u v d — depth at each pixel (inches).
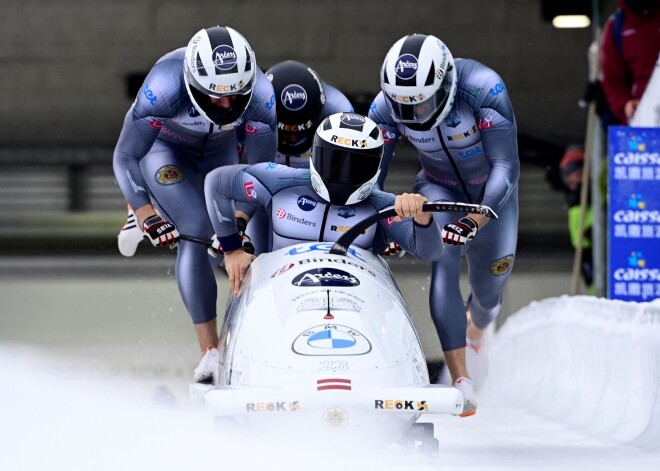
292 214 869.2
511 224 1114.7
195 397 909.8
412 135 1031.6
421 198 807.7
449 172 1059.9
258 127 1041.5
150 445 806.5
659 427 920.3
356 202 865.5
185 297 1037.2
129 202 995.3
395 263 2289.6
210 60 943.0
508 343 1445.6
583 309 1205.1
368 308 775.7
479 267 1139.3
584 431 1054.4
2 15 2945.4
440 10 2785.4
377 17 2815.0
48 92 2977.4
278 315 769.6
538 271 2449.6
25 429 896.3
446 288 1021.8
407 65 938.7
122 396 1183.6
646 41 1475.1
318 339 744.3
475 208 791.7
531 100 2748.5
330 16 2817.4
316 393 700.0
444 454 866.8
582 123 2733.8
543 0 1881.2
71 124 2984.7
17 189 2960.1
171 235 941.8
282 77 1149.1
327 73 2822.3
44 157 2972.4
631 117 1466.5
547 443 966.4
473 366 1255.5
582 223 1539.1
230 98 951.6
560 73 2741.1
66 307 2087.8
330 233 864.9
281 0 2832.2
